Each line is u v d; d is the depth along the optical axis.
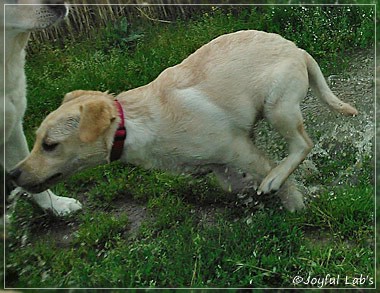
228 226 1.93
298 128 1.90
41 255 1.94
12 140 2.03
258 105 1.89
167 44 2.77
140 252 1.88
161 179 2.14
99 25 2.97
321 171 2.13
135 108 1.87
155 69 2.62
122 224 2.01
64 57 2.82
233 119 1.87
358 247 1.84
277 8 2.82
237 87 1.86
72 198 2.14
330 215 1.93
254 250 1.83
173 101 1.86
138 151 1.88
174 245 1.89
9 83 1.91
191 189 2.10
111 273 1.82
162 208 2.04
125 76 2.61
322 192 2.04
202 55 1.91
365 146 2.21
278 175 1.90
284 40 1.93
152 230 1.98
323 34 2.70
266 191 1.90
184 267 1.82
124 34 2.91
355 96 2.45
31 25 1.88
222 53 1.89
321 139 2.25
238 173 2.01
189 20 3.01
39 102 2.53
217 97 1.86
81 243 1.97
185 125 1.86
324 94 1.97
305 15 2.79
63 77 2.70
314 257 1.81
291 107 1.87
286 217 1.93
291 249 1.84
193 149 1.88
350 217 1.92
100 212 2.10
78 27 2.98
